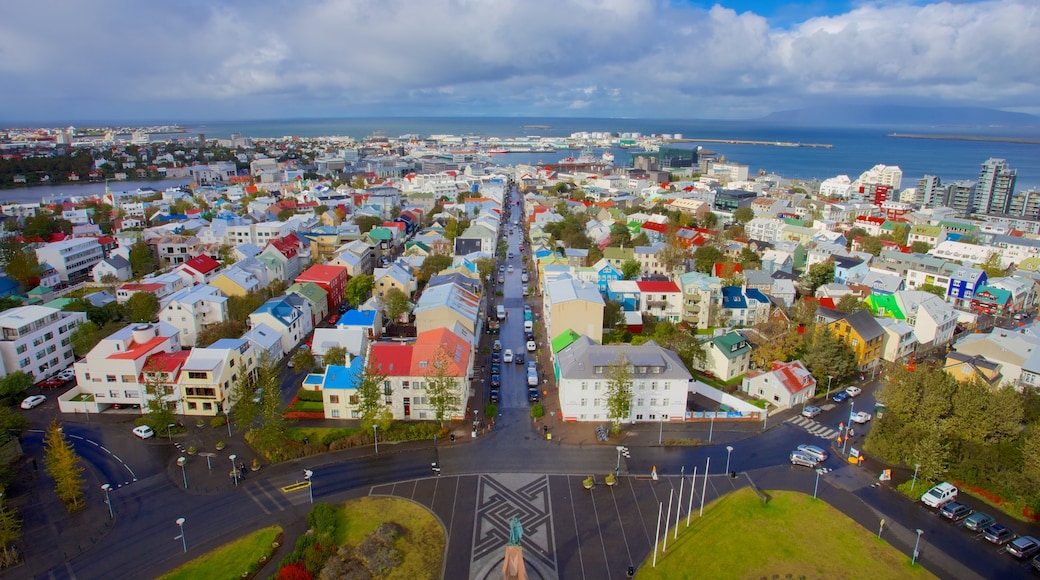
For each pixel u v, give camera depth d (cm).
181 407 11000
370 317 14550
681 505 8494
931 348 14850
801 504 8562
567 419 10812
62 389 12075
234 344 11712
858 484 9069
